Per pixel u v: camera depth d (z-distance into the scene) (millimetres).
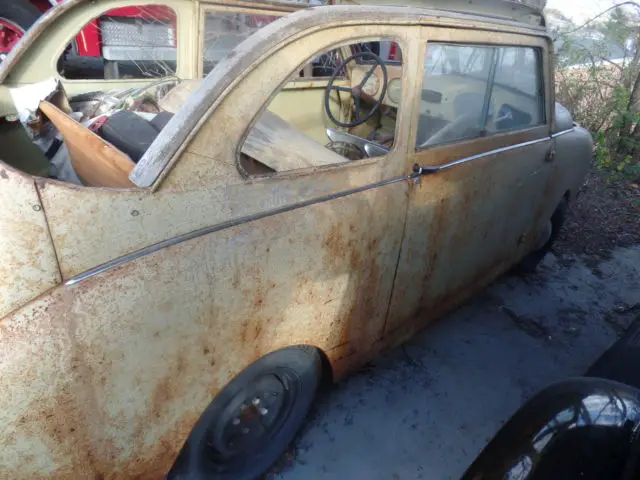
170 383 1396
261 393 1790
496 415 2439
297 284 1629
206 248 1371
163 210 1296
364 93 3031
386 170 1842
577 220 4637
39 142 2039
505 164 2480
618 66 6270
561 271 3848
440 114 2059
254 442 1906
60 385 1190
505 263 3006
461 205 2264
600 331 3168
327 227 1654
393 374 2641
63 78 2791
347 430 2273
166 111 1893
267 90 1422
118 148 1596
